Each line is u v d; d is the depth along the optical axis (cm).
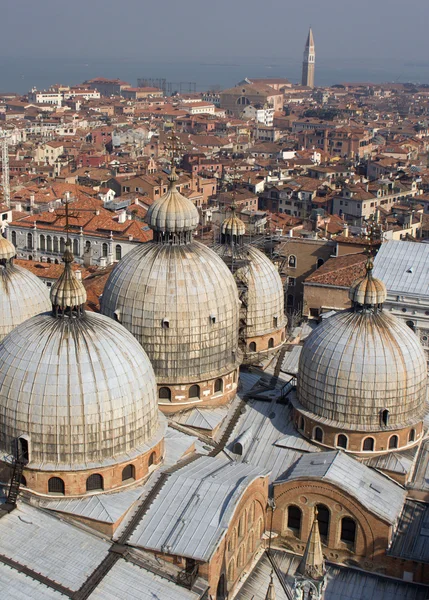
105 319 6256
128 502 5856
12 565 5331
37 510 5806
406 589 6362
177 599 5288
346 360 6769
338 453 6850
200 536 5606
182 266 7281
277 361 8769
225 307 7419
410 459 6894
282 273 11750
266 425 7431
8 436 5819
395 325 6938
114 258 14600
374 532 6391
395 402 6756
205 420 7325
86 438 5741
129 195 19838
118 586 5300
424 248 10781
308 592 5084
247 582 6322
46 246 15212
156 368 7269
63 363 5744
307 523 6644
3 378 5838
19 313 7738
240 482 6097
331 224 17250
